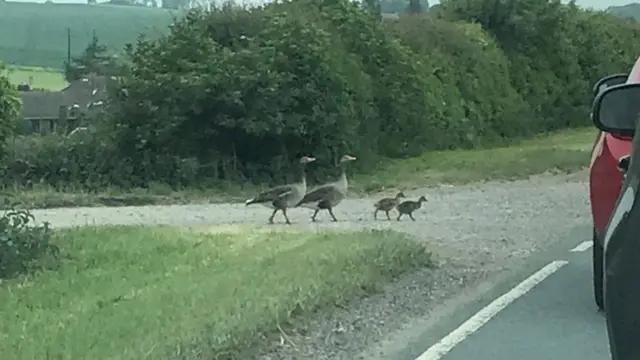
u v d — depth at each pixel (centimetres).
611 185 949
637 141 544
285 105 2788
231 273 1220
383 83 3244
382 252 1276
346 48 3175
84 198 2495
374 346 912
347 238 1444
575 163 2981
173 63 2805
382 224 1783
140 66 2825
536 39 4541
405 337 945
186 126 2800
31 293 1223
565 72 4694
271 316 946
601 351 888
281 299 1012
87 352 859
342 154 2877
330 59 2867
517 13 4456
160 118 2777
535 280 1188
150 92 2780
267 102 2766
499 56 4184
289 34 2834
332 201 1908
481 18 4456
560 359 865
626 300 509
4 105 1531
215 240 1570
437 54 3684
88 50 4456
